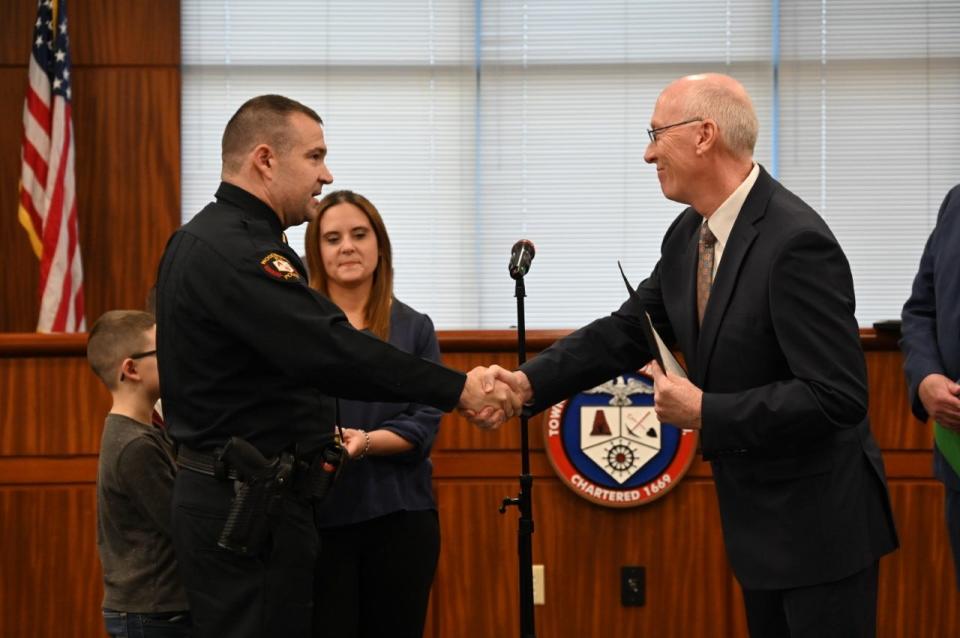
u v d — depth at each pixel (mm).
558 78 6477
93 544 3893
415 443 3016
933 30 6453
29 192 5812
